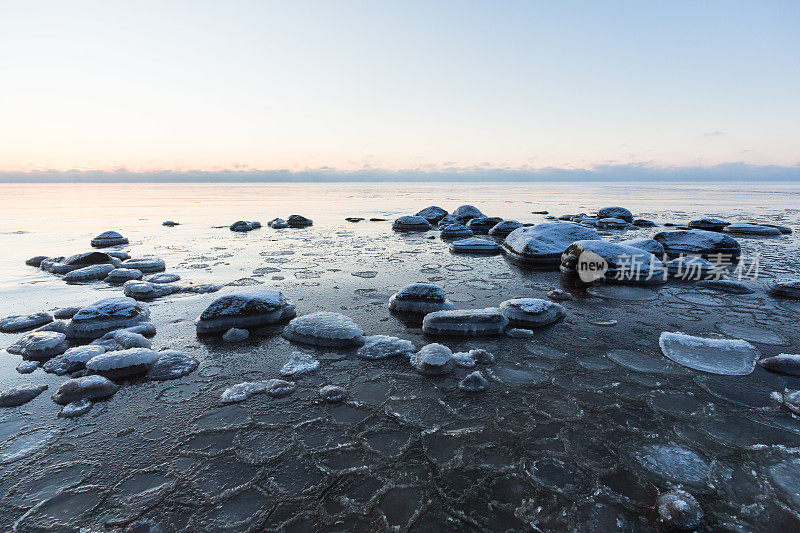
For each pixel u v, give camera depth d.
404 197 38.38
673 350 4.06
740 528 2.04
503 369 3.71
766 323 4.89
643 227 15.36
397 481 2.38
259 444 2.71
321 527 2.07
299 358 3.87
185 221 17.02
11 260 8.91
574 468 2.47
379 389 3.38
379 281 6.92
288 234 13.25
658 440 2.73
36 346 4.00
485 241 10.12
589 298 5.94
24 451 2.64
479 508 2.18
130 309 4.65
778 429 2.84
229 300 4.72
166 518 2.14
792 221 16.88
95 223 16.12
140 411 3.08
